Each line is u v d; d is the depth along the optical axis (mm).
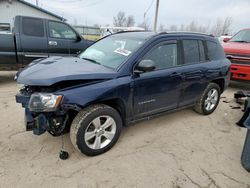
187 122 4207
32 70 2703
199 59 4051
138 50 3096
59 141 3195
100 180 2488
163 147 3258
